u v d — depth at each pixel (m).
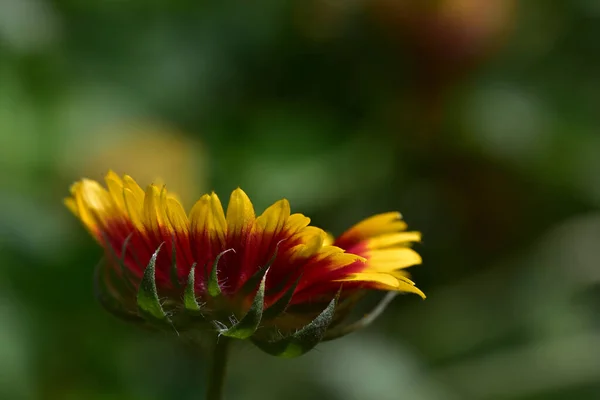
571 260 0.56
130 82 0.56
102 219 0.32
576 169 0.57
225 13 0.58
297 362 0.51
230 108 0.56
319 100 0.56
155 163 0.50
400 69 0.55
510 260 0.58
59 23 0.54
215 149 0.53
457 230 0.58
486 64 0.57
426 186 0.58
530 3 0.60
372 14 0.54
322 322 0.31
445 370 0.53
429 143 0.57
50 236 0.48
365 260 0.31
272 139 0.53
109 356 0.48
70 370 0.47
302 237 0.31
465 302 0.56
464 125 0.57
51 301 0.47
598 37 0.61
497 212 0.58
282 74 0.57
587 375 0.52
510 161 0.57
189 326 0.32
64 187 0.50
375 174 0.55
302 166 0.52
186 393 0.49
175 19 0.57
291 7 0.56
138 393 0.48
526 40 0.60
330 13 0.55
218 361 0.32
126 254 0.32
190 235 0.32
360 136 0.55
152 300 0.31
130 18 0.57
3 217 0.47
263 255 0.32
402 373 0.52
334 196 0.53
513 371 0.53
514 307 0.56
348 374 0.51
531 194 0.58
